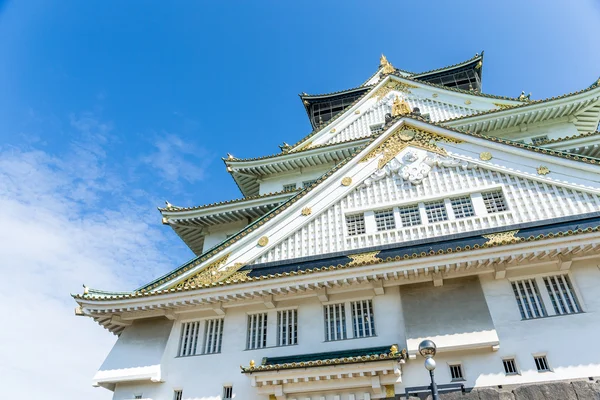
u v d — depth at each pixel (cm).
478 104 2523
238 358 1513
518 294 1399
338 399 1334
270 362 1450
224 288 1524
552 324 1301
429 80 3219
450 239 1523
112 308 1600
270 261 1683
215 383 1480
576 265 1373
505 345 1298
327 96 3356
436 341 1318
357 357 1287
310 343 1480
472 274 1426
